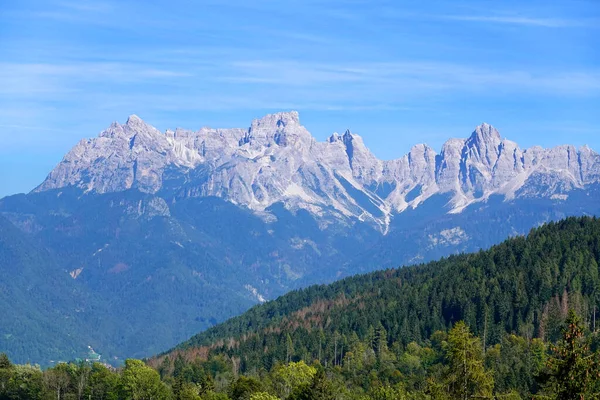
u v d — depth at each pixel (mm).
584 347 132500
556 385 131875
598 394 129625
